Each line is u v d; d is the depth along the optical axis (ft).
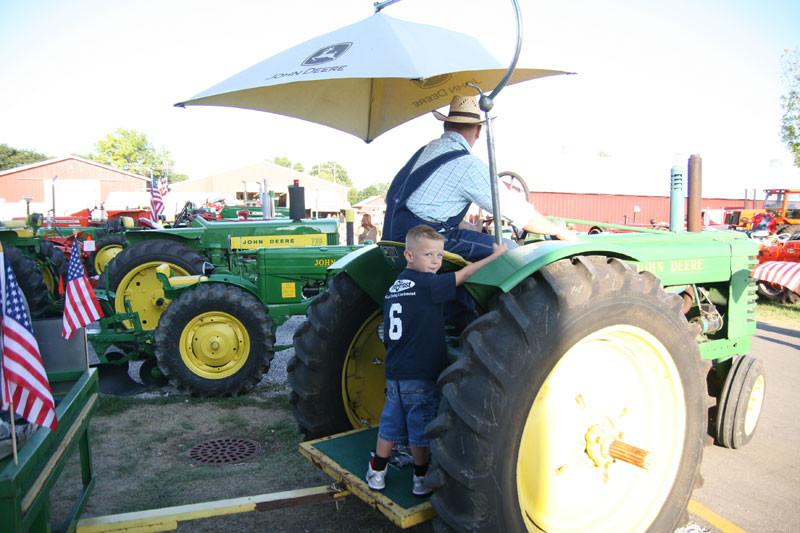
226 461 11.71
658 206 107.34
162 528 7.70
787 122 65.05
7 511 5.41
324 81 9.27
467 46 7.43
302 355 9.96
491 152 7.25
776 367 19.98
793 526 9.46
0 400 6.07
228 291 16.44
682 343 7.95
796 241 34.42
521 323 6.51
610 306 7.04
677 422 8.10
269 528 9.07
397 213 8.46
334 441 9.23
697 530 9.23
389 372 7.77
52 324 8.70
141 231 22.65
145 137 268.41
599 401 7.86
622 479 8.09
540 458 7.22
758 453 12.48
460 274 7.32
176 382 16.19
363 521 9.29
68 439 7.20
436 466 6.61
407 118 11.02
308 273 18.48
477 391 6.43
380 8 7.74
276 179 170.91
